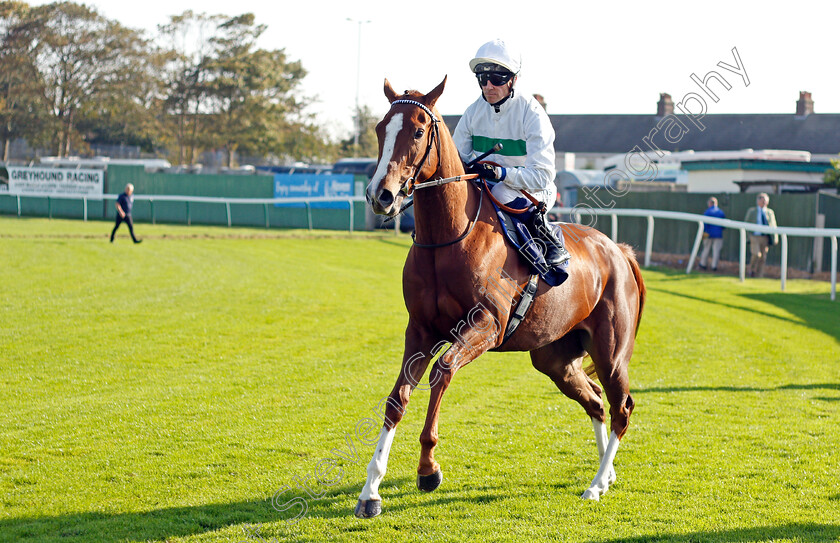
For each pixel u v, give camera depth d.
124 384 5.93
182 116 44.50
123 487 3.85
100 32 42.50
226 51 44.47
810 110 29.11
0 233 17.91
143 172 25.44
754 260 13.84
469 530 3.40
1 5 41.06
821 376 6.71
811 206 14.44
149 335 7.79
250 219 24.59
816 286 12.55
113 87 42.59
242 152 48.19
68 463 4.18
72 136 43.81
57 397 5.50
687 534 3.36
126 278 11.62
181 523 3.42
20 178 25.69
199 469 4.11
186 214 25.17
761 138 27.72
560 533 3.37
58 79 42.91
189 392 5.73
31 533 3.29
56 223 22.31
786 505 3.72
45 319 8.38
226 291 10.74
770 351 7.76
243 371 6.45
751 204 15.54
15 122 42.19
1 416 5.02
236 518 3.50
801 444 4.71
